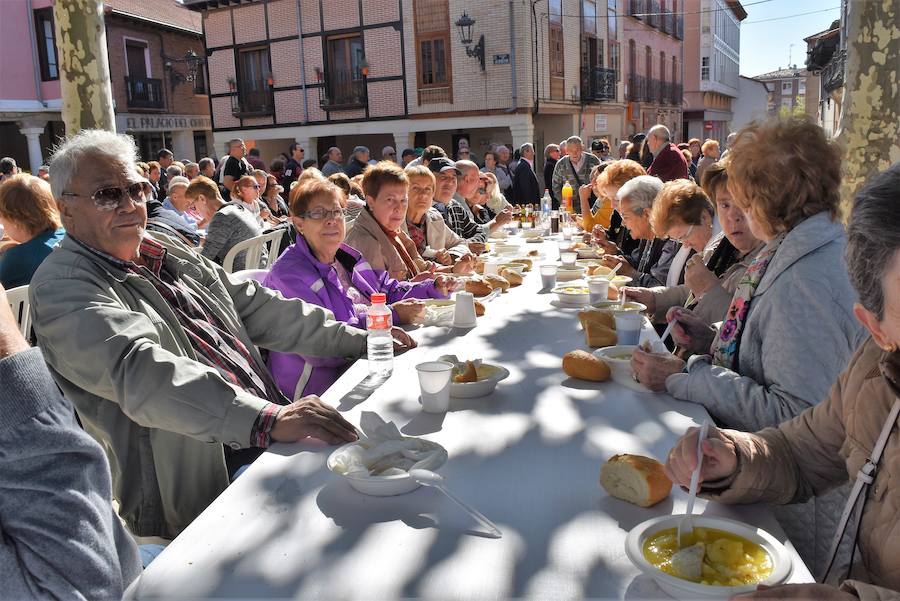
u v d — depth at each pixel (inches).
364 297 129.2
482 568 42.7
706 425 50.4
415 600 39.6
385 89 734.5
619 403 70.9
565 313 115.6
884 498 45.9
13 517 37.8
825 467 54.0
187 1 802.8
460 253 183.2
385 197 149.9
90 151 81.3
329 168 484.7
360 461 56.1
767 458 51.8
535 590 40.3
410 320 112.3
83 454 40.5
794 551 44.3
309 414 65.4
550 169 492.1
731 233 99.8
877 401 47.5
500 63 673.6
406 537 46.6
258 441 66.1
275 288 114.4
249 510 51.3
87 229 81.9
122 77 800.9
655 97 1130.0
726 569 40.5
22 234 132.2
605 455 58.4
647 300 125.3
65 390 76.3
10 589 37.2
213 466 80.3
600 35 864.9
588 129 849.5
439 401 69.6
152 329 75.5
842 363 61.6
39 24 754.2
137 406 69.9
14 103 735.7
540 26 696.4
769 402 63.2
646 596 39.4
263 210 322.0
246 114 815.1
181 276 94.6
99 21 223.0
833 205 67.1
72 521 39.0
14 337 39.6
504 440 62.3
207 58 828.6
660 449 59.3
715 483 50.1
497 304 125.1
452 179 231.3
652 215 133.2
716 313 97.1
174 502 78.4
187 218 280.8
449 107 707.4
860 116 185.6
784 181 66.6
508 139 738.8
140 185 85.3
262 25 783.1
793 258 64.6
